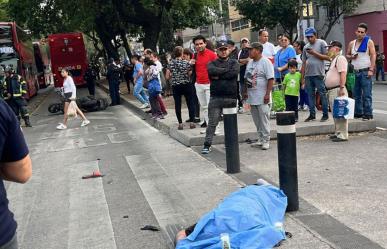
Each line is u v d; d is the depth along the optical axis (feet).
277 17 132.67
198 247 13.80
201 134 33.96
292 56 39.11
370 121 33.22
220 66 28.53
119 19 96.89
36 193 24.50
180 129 37.22
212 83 29.07
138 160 30.27
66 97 49.75
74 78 123.03
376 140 30.55
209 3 101.60
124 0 90.74
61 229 18.80
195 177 24.67
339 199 19.21
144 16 91.20
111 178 26.18
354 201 18.84
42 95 125.90
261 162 26.66
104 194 23.09
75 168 29.58
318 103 41.19
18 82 54.60
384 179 21.70
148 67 46.11
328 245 14.76
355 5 120.67
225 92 28.86
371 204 18.38
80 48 122.11
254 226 14.34
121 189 23.73
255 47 28.53
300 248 14.67
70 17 101.24
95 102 65.46
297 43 44.57
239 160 25.13
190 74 37.96
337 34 133.59
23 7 108.37
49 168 30.32
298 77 35.45
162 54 85.56
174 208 20.06
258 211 15.01
